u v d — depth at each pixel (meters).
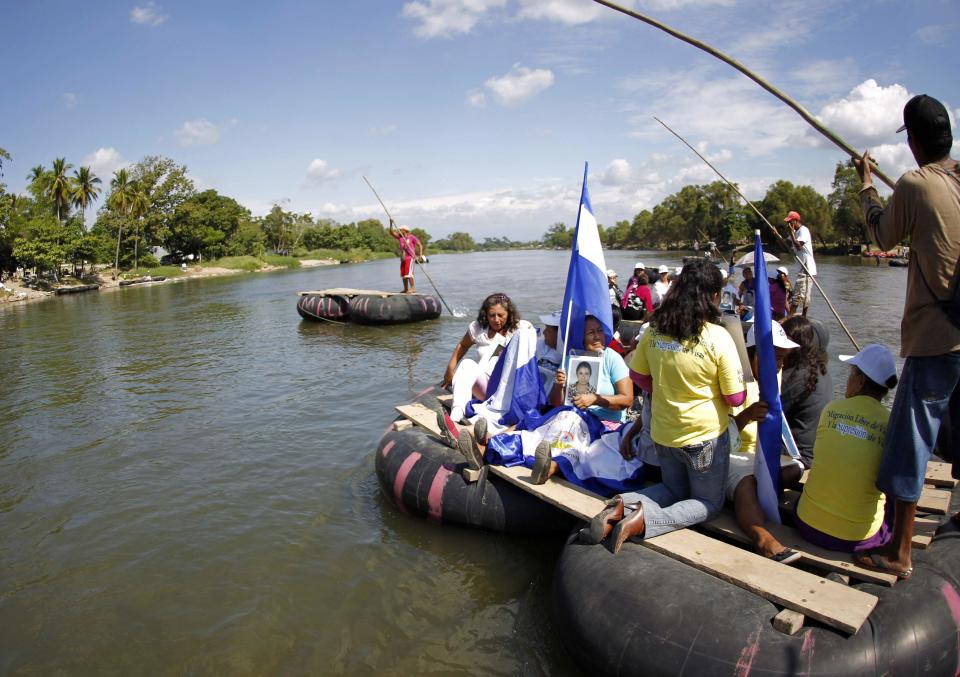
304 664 3.39
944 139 2.79
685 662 2.78
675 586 3.05
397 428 5.51
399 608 3.84
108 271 52.81
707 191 77.06
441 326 14.59
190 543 4.72
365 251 98.81
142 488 5.78
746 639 2.76
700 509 3.51
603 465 4.16
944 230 2.71
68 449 6.93
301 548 4.57
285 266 69.06
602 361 4.65
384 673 3.30
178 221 64.56
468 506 4.57
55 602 4.07
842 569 3.10
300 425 7.36
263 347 12.80
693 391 3.37
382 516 5.02
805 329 4.11
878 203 3.09
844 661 2.66
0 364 12.31
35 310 25.52
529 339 5.06
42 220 44.94
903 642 2.74
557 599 3.35
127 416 8.11
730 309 9.09
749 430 4.00
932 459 4.41
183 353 12.57
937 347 2.78
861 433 3.15
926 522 3.47
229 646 3.55
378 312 14.72
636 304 11.61
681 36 3.35
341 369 10.23
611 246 122.38
